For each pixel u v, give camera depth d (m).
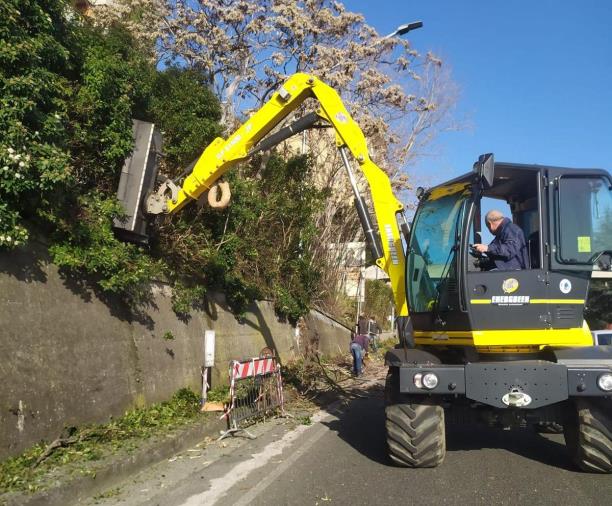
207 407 9.12
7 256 6.38
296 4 16.47
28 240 6.76
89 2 14.70
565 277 6.46
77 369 7.09
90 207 8.00
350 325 26.11
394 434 6.59
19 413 5.95
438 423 6.54
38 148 6.35
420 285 7.34
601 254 6.42
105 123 8.46
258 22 15.75
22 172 6.06
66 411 6.71
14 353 6.10
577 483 6.11
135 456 6.38
